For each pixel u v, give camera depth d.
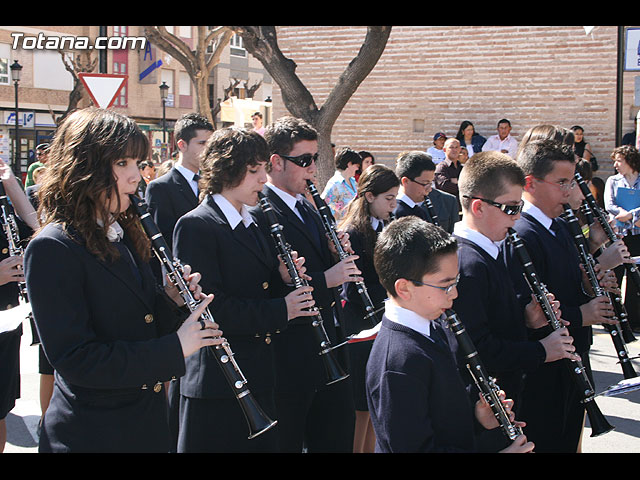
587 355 3.53
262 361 3.13
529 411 3.26
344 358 3.71
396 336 2.37
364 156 8.06
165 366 2.37
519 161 3.52
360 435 4.06
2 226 4.00
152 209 4.80
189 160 4.91
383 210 4.25
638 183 7.68
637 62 11.79
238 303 3.03
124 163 2.39
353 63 8.99
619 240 3.74
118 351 2.31
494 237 3.06
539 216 3.46
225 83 39.97
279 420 3.46
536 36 12.41
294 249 3.64
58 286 2.28
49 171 2.41
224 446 3.01
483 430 2.70
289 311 3.12
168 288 2.72
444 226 6.50
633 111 11.99
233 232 3.14
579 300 3.51
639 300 7.00
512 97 12.70
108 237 2.47
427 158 5.00
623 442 4.66
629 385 2.90
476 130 12.97
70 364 2.25
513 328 3.02
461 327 2.54
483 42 12.76
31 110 31.42
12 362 3.65
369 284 4.22
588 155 11.72
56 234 2.32
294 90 9.26
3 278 3.59
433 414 2.34
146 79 35.12
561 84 12.37
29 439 4.68
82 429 2.37
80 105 25.64
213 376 2.99
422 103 13.27
